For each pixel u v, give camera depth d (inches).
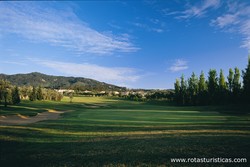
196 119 1505.9
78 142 786.8
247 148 610.9
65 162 561.6
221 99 3437.5
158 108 3326.8
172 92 5920.3
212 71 3597.4
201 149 616.7
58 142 794.2
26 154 636.7
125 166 521.0
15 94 3521.2
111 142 762.8
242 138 730.8
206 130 956.0
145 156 583.8
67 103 4980.3
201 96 3809.1
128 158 573.9
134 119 1571.1
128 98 7121.1
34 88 5118.1
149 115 1930.4
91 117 1763.0
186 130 981.8
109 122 1378.0
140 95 7170.3
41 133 964.0
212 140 708.7
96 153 628.4
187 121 1390.3
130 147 678.5
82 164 543.5
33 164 556.7
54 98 5797.2
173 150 621.9
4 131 968.3
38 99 5310.0
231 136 770.2
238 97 3221.0
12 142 783.1
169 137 806.5
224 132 883.4
